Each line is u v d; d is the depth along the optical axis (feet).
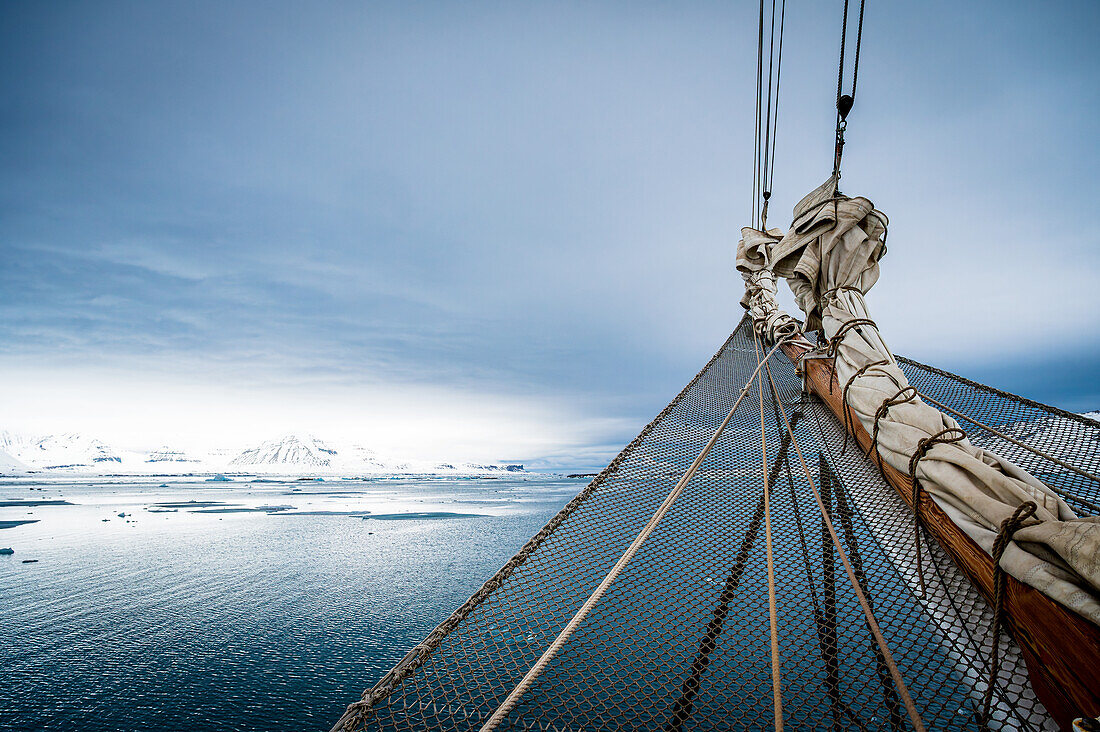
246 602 60.90
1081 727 5.11
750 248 23.77
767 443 15.24
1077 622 5.70
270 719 31.96
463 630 9.70
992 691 7.22
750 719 8.61
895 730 7.88
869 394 10.18
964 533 7.74
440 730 7.91
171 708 33.65
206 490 428.97
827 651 9.05
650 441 16.10
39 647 45.98
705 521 12.39
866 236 12.41
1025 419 14.60
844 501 11.66
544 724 8.93
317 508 224.33
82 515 187.73
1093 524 5.77
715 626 9.50
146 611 57.88
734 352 24.02
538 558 11.51
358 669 39.37
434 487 503.20
